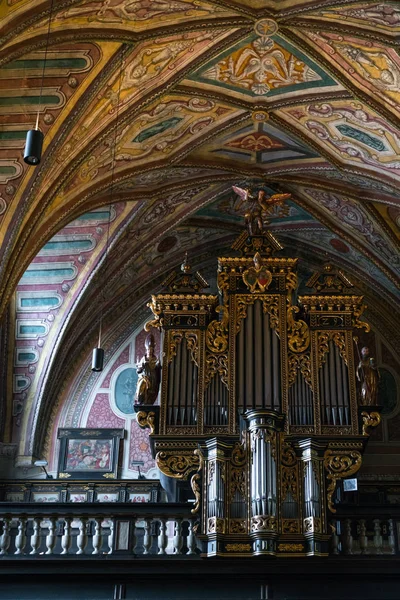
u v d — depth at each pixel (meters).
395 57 19.14
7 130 19.12
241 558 17.34
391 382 25.84
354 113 20.95
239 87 20.92
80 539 17.94
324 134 22.08
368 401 19.56
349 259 26.47
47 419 25.59
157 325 20.41
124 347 26.56
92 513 18.14
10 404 25.09
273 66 20.23
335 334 20.16
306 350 19.98
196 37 19.17
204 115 21.55
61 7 16.50
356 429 19.03
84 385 26.06
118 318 26.81
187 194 24.22
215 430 19.09
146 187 23.19
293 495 17.86
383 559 17.41
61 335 25.02
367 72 19.84
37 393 25.08
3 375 25.16
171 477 18.75
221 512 17.61
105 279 25.09
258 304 20.47
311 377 19.66
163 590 17.64
